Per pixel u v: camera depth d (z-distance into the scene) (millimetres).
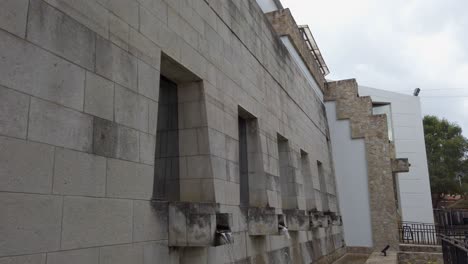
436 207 40312
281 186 11281
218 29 7457
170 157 6445
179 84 6633
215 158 6492
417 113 29219
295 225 10016
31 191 3223
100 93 4145
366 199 19188
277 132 10648
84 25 4027
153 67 5164
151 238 4719
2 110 3070
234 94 7883
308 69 17578
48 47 3559
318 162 16406
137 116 4711
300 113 13703
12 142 3117
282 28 15133
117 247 4121
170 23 5727
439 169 36875
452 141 36875
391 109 28922
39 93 3412
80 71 3904
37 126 3352
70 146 3666
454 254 9969
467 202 42625
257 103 9281
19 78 3242
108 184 4098
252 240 7902
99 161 4008
